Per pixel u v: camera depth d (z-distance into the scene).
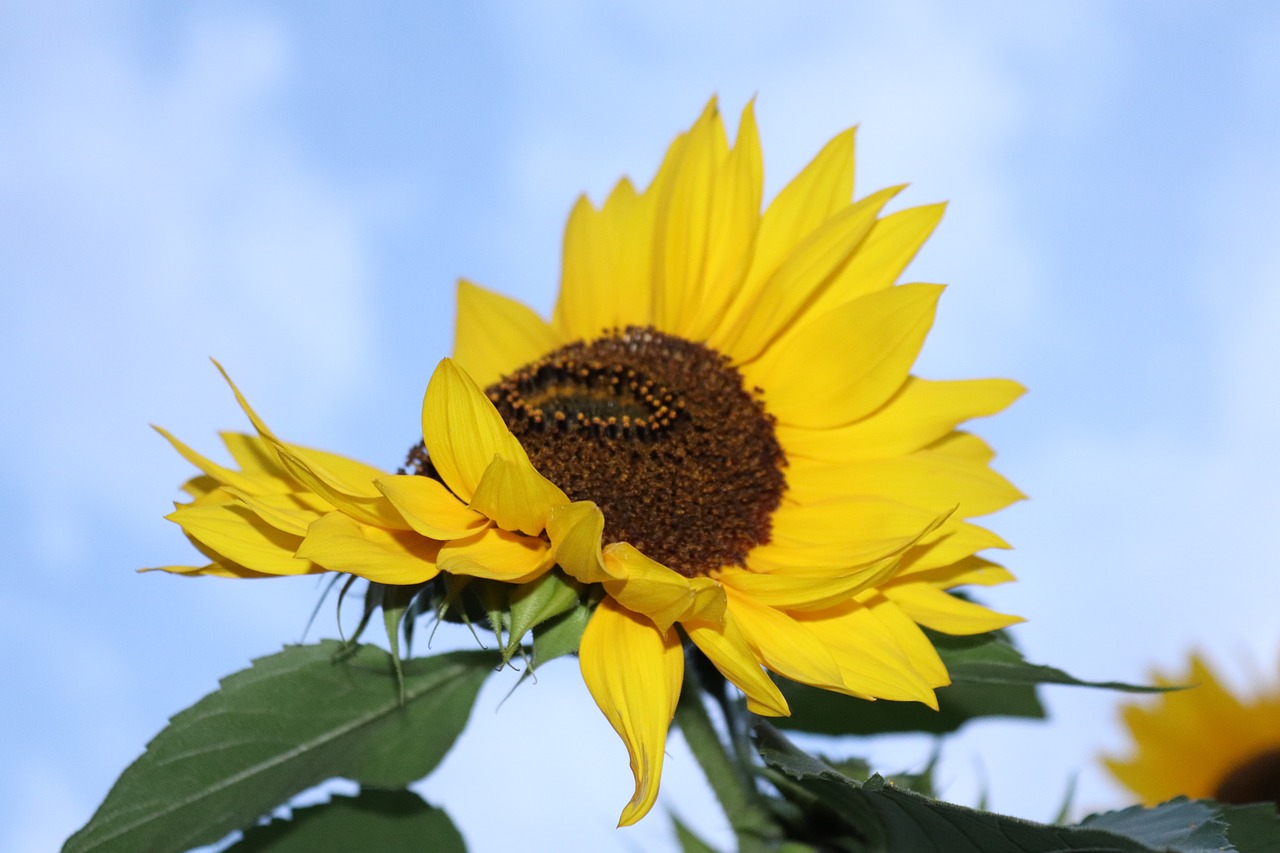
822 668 0.79
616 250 0.94
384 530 0.79
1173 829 0.75
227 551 0.80
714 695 0.86
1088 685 0.83
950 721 0.90
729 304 0.90
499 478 0.77
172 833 0.81
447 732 0.86
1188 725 1.13
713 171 0.91
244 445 0.86
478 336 0.95
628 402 0.86
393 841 0.86
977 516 0.86
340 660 0.84
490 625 0.80
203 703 0.83
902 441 0.88
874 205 0.87
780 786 0.84
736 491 0.85
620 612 0.79
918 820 0.78
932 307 0.87
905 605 0.83
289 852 0.86
